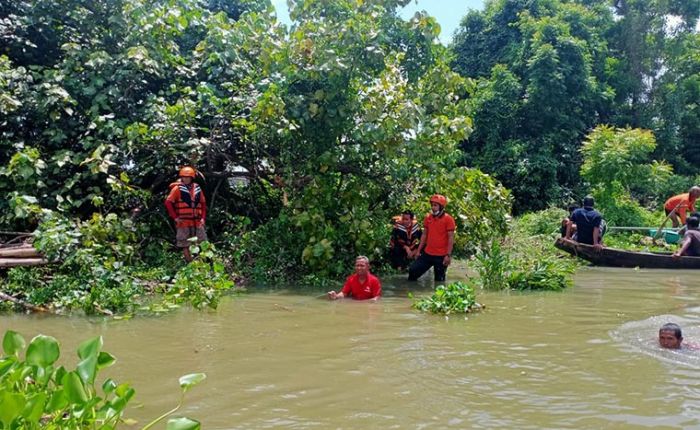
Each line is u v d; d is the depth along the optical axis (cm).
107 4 1138
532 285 970
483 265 1007
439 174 1112
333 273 1053
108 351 554
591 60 2588
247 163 1166
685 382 459
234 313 748
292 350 559
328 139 1072
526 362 517
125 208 1091
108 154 986
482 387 448
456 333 631
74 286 788
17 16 1141
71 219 958
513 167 2392
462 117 1070
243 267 1045
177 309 773
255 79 1134
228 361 521
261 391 441
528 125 2519
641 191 2461
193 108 1048
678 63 2836
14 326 667
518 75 2591
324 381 464
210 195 1234
